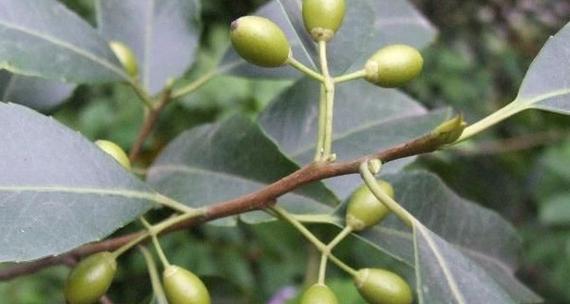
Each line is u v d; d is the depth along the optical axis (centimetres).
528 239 90
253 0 95
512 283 34
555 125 80
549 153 80
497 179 82
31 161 27
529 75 27
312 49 29
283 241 62
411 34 37
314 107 35
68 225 27
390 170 33
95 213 27
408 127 34
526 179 84
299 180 27
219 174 34
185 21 38
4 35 31
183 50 38
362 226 30
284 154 33
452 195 33
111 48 34
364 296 28
